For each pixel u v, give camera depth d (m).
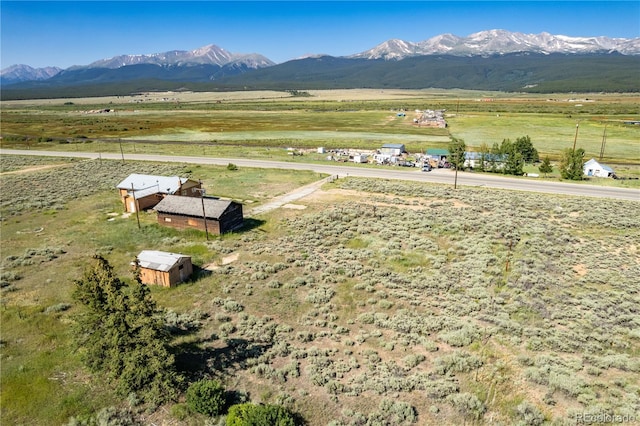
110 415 20.91
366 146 116.81
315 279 36.47
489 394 21.97
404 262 40.03
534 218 52.16
